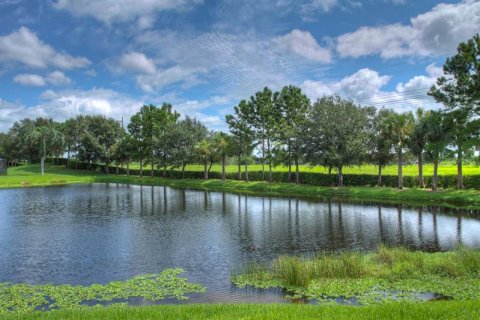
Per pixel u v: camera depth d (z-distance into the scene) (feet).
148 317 35.09
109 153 371.76
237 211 139.85
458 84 151.74
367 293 51.31
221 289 56.34
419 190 168.45
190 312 36.58
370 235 93.50
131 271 66.95
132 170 376.27
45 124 468.34
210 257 75.41
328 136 201.16
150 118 334.85
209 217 126.31
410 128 173.88
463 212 124.67
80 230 104.78
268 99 252.83
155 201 174.29
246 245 85.35
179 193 213.46
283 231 100.68
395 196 167.73
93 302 52.16
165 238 93.56
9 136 465.88
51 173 367.86
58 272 66.90
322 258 65.26
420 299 48.47
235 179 277.85
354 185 204.33
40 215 132.98
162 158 311.06
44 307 50.65
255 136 258.16
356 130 194.59
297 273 56.65
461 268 56.95
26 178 304.09
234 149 266.57
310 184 221.46
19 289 57.72
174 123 315.17
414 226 103.40
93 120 401.70
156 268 68.54
